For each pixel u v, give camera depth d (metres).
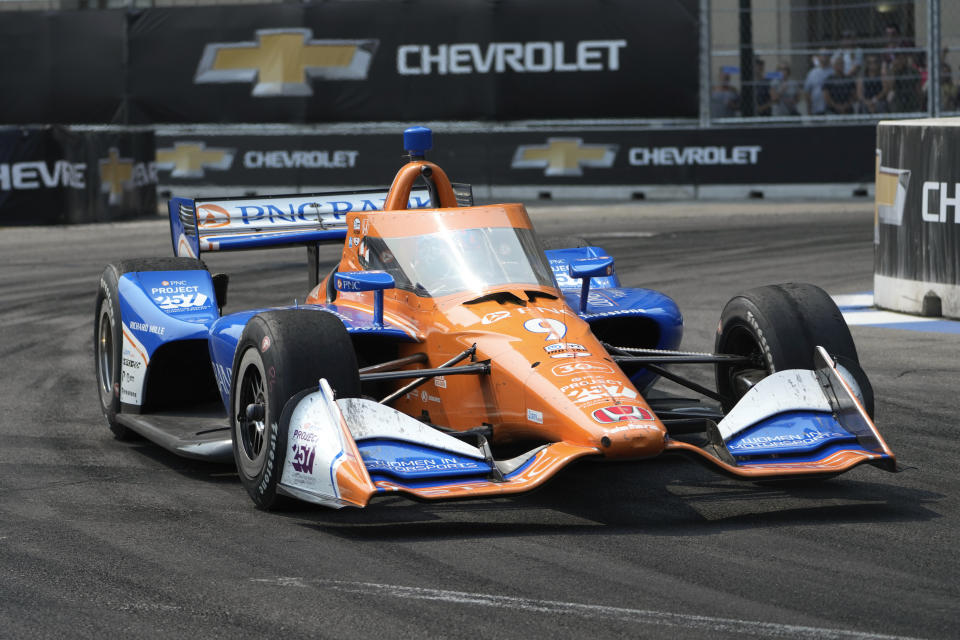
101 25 83.44
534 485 18.16
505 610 15.52
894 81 75.44
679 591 16.11
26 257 58.88
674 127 76.81
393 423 19.28
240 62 82.25
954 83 75.19
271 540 18.83
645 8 76.75
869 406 21.27
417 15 79.81
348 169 80.94
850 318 39.44
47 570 17.58
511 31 78.81
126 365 26.36
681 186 76.75
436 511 20.39
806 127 74.38
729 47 84.50
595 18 77.56
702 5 76.00
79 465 24.38
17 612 15.89
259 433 20.53
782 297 22.23
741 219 67.81
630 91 77.69
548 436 19.44
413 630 14.92
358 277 21.12
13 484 22.81
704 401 28.38
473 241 22.59
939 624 14.82
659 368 23.44
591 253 28.45
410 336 22.08
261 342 20.23
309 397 19.61
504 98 79.44
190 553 18.23
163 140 84.06
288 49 81.62
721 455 19.70
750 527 19.05
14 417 28.94
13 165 69.94
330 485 18.52
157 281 26.92
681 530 18.95
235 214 29.03
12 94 84.62
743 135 75.38
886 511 19.84
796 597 15.83
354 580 16.80
